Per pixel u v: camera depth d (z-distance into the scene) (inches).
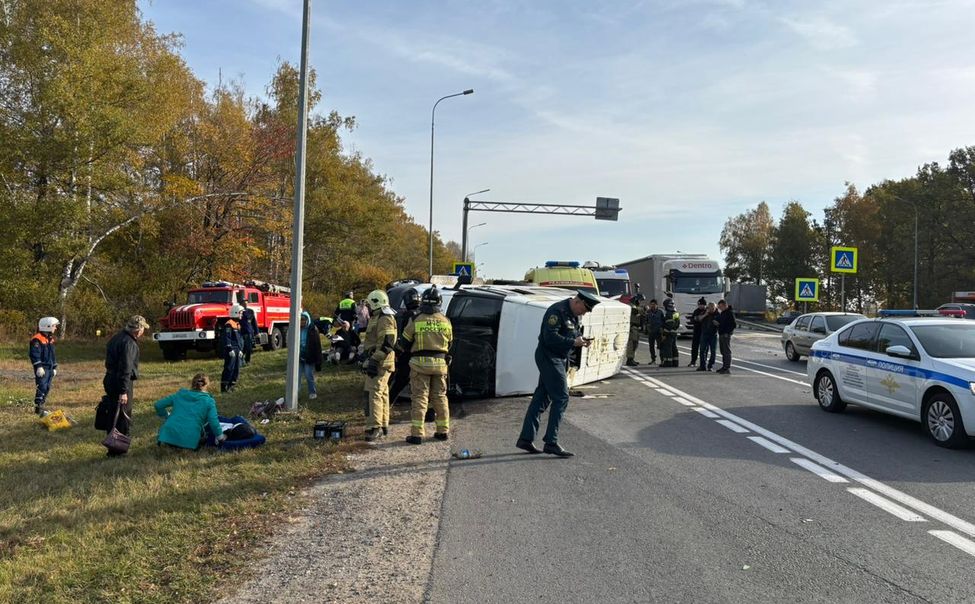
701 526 202.5
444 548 187.9
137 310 1085.8
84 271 1081.4
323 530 205.6
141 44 1008.9
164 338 800.9
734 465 275.7
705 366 623.8
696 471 266.7
